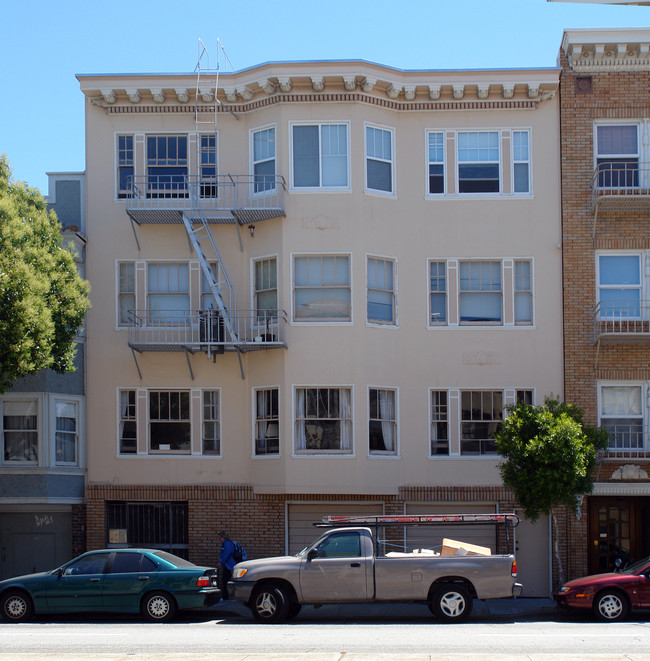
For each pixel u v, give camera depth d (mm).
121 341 23984
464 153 24219
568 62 24188
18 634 15602
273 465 22875
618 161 24125
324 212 23328
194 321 23859
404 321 23688
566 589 17906
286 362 22953
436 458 23344
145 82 24062
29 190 22141
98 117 24531
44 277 19938
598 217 23891
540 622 17359
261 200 23625
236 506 23344
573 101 24109
